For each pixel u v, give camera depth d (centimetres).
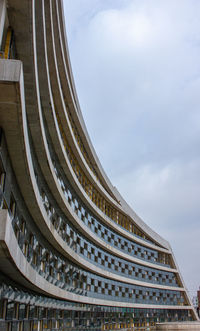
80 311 3450
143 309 5303
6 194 1396
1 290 1474
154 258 6088
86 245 3753
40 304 2350
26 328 1992
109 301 4244
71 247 3216
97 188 4278
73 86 3400
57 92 2572
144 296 5434
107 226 4594
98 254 4150
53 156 2641
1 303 1513
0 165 1309
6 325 1598
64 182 3034
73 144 3231
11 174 1477
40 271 2234
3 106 1052
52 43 2156
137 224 5556
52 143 2575
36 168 2094
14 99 1012
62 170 2944
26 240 1902
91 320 3738
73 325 3206
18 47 1406
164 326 4378
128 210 5353
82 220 3653
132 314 4962
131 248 5344
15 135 1249
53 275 2609
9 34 1333
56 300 2788
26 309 2033
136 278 5278
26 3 1234
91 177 3931
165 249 6469
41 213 1995
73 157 3419
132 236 5325
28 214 1967
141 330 5053
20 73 939
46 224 2164
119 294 4669
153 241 6175
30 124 1728
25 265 1530
